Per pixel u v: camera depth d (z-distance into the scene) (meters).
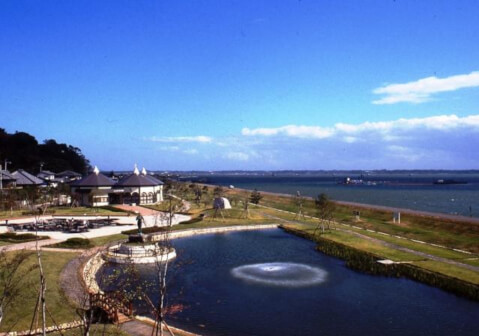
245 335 28.84
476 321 31.75
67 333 25.61
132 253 49.84
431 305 35.28
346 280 42.97
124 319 29.05
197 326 30.23
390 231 73.81
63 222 75.12
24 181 138.50
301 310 33.97
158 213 94.00
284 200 145.62
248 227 80.50
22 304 29.88
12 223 75.19
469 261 48.78
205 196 155.00
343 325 30.83
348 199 167.50
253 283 41.69
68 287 35.03
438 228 76.12
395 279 43.28
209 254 56.50
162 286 23.48
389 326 30.72
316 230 74.38
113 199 114.06
